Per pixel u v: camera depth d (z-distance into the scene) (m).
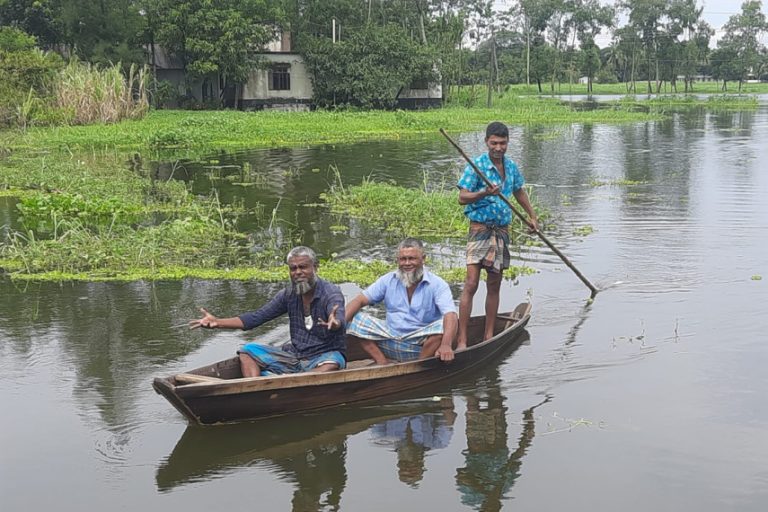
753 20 83.69
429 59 45.16
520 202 7.96
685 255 10.41
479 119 38.59
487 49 80.62
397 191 14.59
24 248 10.77
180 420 5.90
